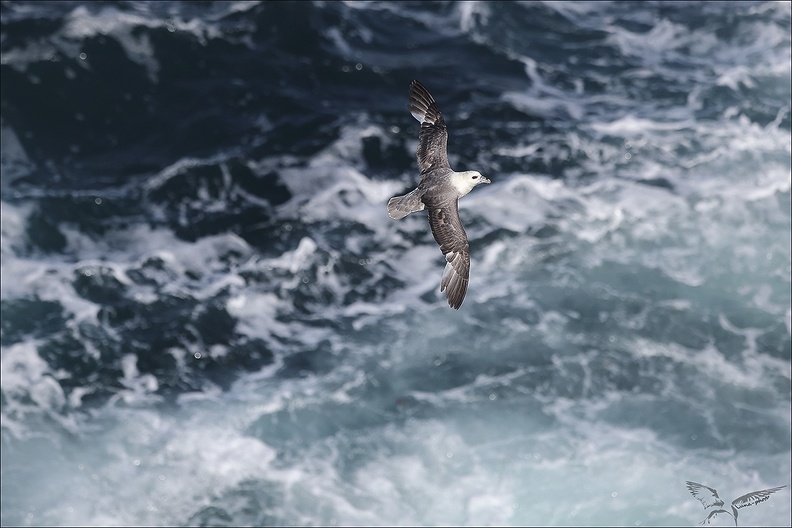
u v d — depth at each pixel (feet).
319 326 89.56
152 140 104.06
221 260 94.27
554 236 95.55
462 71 111.55
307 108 106.32
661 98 109.70
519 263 93.91
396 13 117.39
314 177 100.32
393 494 77.20
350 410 82.69
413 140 104.01
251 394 83.66
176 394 83.66
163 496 76.95
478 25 116.26
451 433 80.84
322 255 93.66
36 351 85.30
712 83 111.14
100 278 91.40
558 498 76.84
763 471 79.46
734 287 92.79
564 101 109.09
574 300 90.84
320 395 83.61
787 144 104.42
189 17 112.16
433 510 76.28
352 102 107.45
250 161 101.30
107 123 105.29
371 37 114.01
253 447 79.82
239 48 111.04
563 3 121.08
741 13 119.14
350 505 76.43
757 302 91.71
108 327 87.86
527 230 95.66
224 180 100.07
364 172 101.19
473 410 82.69
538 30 116.98
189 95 107.34
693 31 117.70
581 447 80.23
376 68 110.73
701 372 86.28
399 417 82.12
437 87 109.29
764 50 115.24
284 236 95.86
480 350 86.89
